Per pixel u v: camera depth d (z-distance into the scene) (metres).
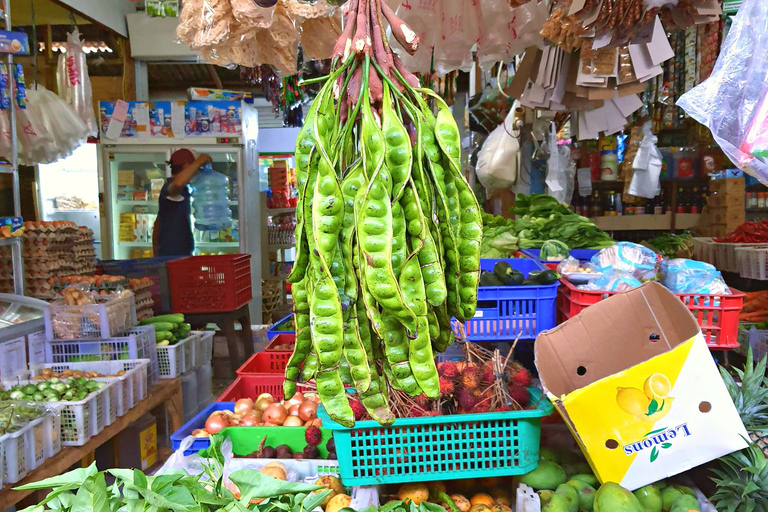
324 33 2.10
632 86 2.88
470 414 1.63
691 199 5.91
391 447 1.64
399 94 0.95
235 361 4.70
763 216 5.55
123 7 5.89
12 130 3.45
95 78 6.23
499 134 4.31
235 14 1.72
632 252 2.36
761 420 1.77
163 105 5.75
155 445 3.29
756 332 3.56
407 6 2.68
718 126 1.57
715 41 3.62
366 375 0.96
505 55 2.92
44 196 7.14
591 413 1.55
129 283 4.10
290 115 5.39
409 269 0.92
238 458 1.99
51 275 3.81
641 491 1.58
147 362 3.15
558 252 3.07
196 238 6.02
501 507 1.74
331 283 0.91
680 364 1.53
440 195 0.97
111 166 5.94
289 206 8.65
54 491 1.07
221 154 5.93
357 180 0.95
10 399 2.38
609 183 5.97
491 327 2.16
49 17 5.42
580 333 1.80
